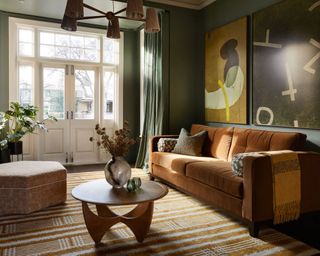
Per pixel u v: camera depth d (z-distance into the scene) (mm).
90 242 2285
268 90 3496
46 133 5449
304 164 2580
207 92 4656
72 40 5570
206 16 4734
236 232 2473
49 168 3188
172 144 4117
